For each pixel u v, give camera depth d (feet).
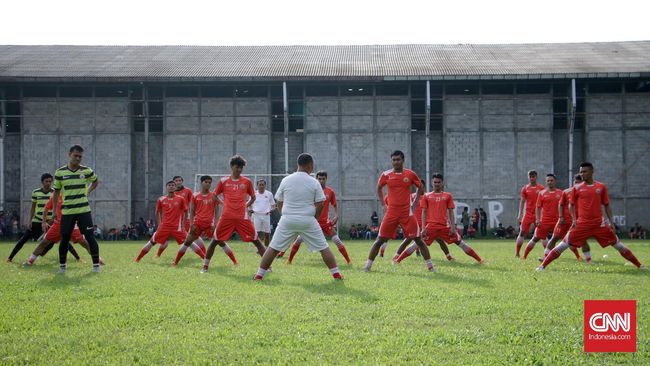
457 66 124.98
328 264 34.68
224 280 34.37
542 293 28.60
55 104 126.31
